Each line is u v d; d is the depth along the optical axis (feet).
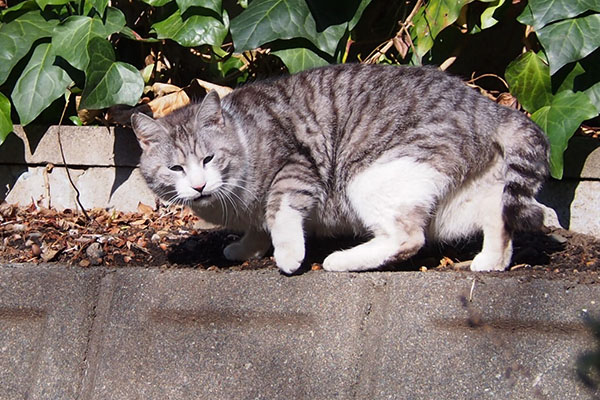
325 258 7.55
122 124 8.23
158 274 7.11
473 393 6.72
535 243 7.74
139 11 8.61
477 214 7.39
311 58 8.08
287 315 6.95
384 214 7.33
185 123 7.37
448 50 8.34
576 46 7.68
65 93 8.21
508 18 8.30
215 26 8.18
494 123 7.32
